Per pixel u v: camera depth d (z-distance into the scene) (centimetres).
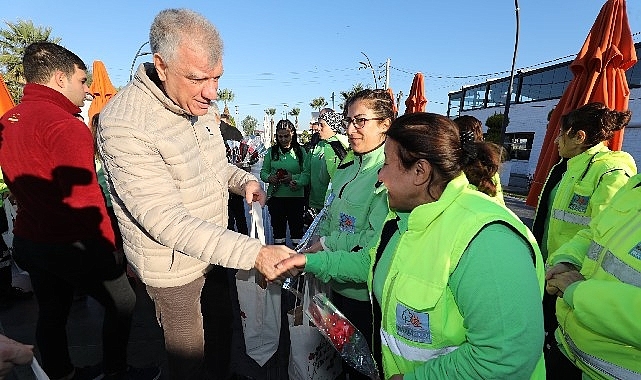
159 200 150
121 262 221
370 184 192
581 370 140
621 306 99
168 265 170
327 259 165
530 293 91
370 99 195
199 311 188
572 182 229
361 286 199
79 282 206
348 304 207
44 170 187
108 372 228
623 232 118
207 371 220
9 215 328
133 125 148
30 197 190
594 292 107
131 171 149
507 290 90
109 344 223
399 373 117
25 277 405
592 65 328
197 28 144
